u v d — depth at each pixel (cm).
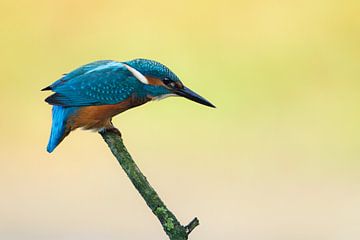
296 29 1783
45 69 1653
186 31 1764
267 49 1734
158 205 664
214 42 1745
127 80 812
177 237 639
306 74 1683
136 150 1455
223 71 1681
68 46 1703
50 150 790
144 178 692
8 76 1625
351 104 1588
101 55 1698
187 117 1533
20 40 1695
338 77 1669
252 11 1823
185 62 1697
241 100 1617
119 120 1509
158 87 825
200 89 1659
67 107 797
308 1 1855
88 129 811
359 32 1769
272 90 1644
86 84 801
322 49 1736
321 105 1595
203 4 1822
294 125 1538
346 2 1834
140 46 1716
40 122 1517
